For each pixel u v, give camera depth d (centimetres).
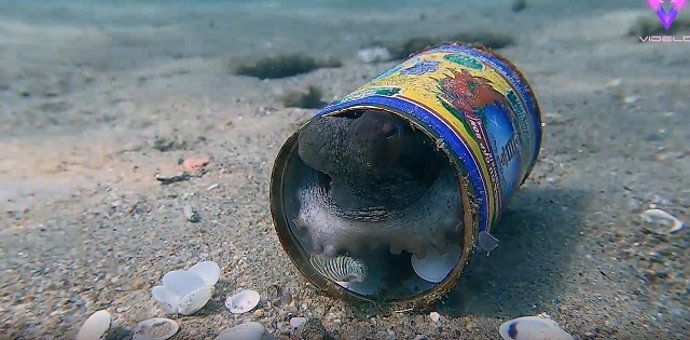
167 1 189
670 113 60
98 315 30
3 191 46
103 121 65
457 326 30
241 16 155
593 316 30
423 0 177
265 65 87
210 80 84
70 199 45
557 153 52
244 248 37
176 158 53
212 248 37
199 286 32
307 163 30
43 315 31
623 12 118
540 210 41
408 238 30
